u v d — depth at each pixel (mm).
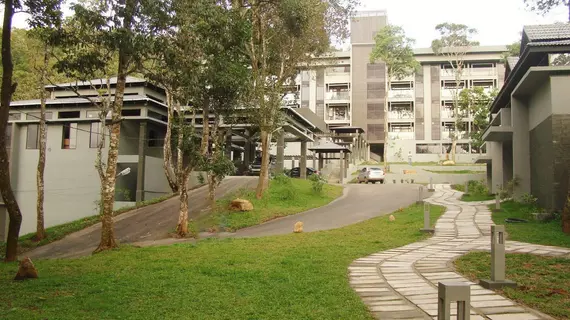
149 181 31406
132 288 8805
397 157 67500
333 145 46781
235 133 37938
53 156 31375
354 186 38000
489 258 11039
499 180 31938
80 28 15844
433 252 12758
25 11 13797
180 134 19125
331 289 8375
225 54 17719
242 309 7168
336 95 70000
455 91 66000
